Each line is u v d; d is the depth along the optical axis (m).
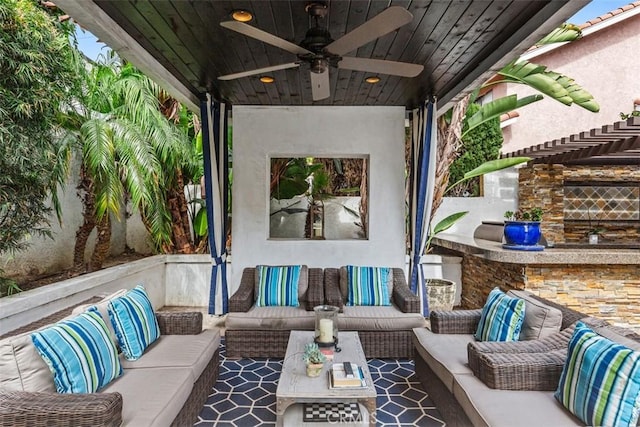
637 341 2.06
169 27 3.04
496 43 3.30
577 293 4.32
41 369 2.03
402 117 5.14
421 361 3.30
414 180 5.20
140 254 6.99
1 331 3.00
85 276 4.14
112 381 2.40
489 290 5.16
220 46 3.40
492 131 6.96
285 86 4.43
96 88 5.13
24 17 3.39
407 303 4.00
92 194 4.96
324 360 2.66
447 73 3.99
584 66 7.92
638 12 7.61
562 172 6.57
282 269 4.50
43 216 4.10
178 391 2.32
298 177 6.72
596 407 1.80
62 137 4.27
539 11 2.77
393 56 3.59
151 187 5.19
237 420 2.85
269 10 2.77
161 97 5.88
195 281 6.02
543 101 7.87
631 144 5.12
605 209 7.00
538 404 2.11
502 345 2.53
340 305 4.05
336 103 5.05
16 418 1.70
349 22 2.93
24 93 3.42
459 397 2.35
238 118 5.14
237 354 3.99
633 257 4.14
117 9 2.76
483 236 5.75
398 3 2.66
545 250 4.57
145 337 2.89
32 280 4.77
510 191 6.87
